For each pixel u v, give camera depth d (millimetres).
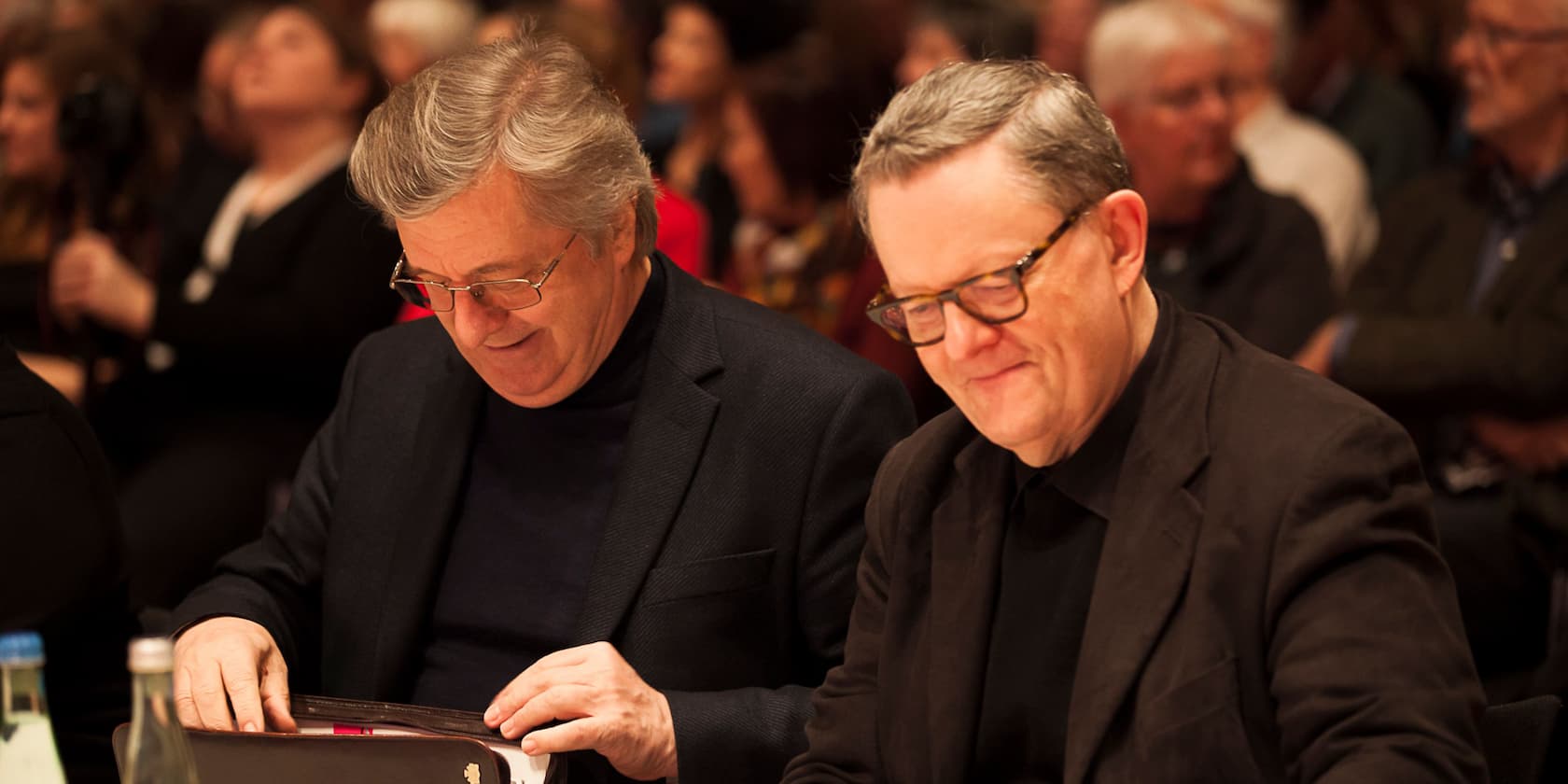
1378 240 4316
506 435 2449
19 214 4945
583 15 5078
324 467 2627
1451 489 3842
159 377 4668
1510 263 3857
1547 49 3885
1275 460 1732
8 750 1619
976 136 1697
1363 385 3895
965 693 1911
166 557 4312
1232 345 1893
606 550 2307
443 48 6121
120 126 4750
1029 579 1929
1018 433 1795
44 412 2461
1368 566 1668
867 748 2021
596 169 2154
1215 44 4160
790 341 2414
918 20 6781
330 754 1950
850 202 1896
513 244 2096
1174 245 4309
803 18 7344
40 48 4906
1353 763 1570
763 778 2174
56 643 2490
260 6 5762
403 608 2408
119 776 2488
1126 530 1820
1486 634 3572
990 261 1702
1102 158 1744
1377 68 6352
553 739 2012
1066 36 7000
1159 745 1721
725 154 6684
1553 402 3688
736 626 2309
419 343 2607
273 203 4750
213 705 2174
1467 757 1591
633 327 2389
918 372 4188
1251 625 1714
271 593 2551
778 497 2324
